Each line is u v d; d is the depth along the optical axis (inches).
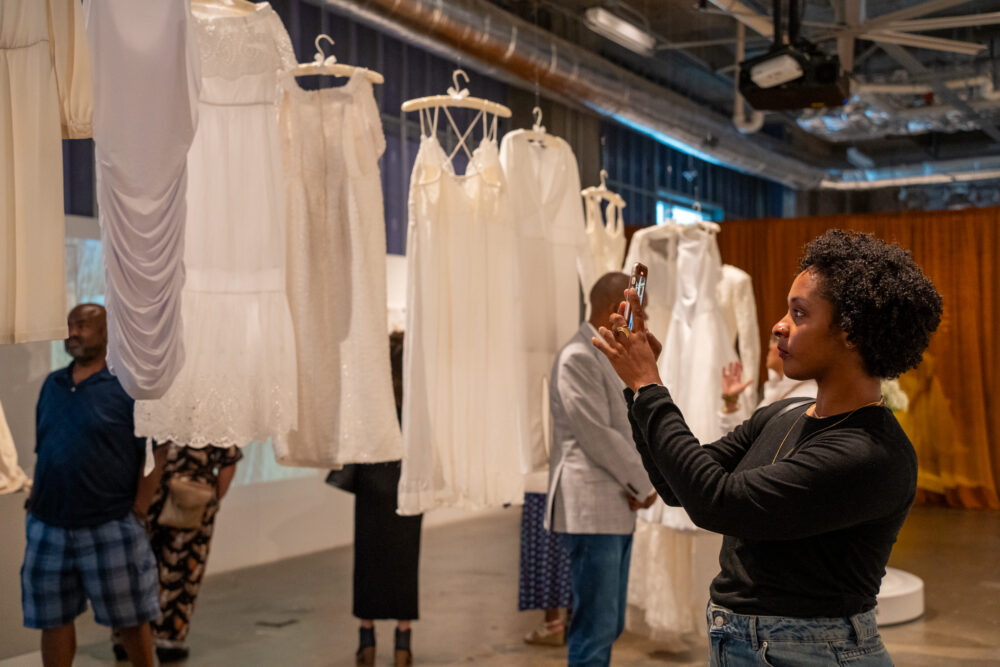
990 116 330.0
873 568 54.5
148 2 88.0
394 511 150.3
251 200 109.4
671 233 166.6
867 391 56.0
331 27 245.3
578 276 158.1
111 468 123.7
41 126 78.1
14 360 176.1
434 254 133.5
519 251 145.4
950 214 323.6
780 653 53.9
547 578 164.2
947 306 323.3
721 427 134.0
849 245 56.4
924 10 203.5
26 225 77.4
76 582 124.7
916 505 326.6
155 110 89.0
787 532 52.6
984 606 193.6
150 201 89.6
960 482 321.4
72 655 126.4
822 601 53.9
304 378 115.2
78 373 128.6
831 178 420.8
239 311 108.7
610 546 115.0
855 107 319.9
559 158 152.3
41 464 124.3
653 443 57.5
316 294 116.6
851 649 53.6
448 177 135.8
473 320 136.5
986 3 253.4
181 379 106.5
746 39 285.7
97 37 84.8
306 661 156.5
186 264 107.3
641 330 62.1
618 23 236.1
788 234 349.1
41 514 123.6
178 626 156.4
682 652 159.6
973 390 319.3
